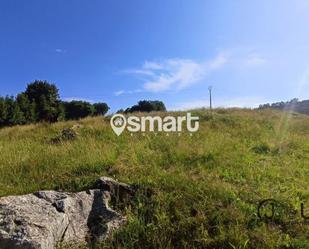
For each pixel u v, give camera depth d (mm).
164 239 5129
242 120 18266
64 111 47531
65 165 8695
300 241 5062
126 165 8359
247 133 14703
